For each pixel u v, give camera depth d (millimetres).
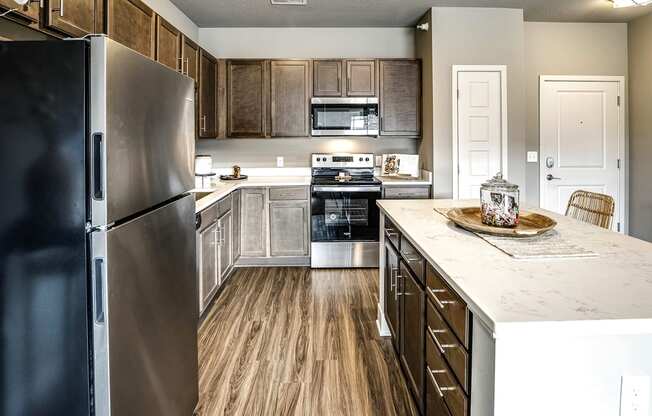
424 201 2904
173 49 3320
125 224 1293
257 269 4477
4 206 1182
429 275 1642
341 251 4465
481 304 1071
